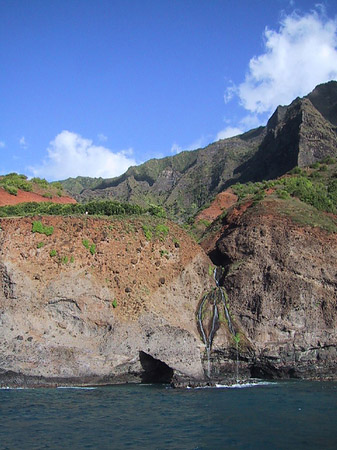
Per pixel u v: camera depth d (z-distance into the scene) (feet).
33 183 265.75
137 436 67.72
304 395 100.12
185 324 123.24
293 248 140.56
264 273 138.10
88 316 113.60
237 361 127.54
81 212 149.07
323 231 147.54
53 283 112.88
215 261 156.87
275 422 76.54
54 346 107.55
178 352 115.65
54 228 120.57
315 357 128.47
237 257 147.33
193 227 235.61
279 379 126.72
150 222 138.92
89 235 124.06
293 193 189.78
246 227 151.74
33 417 76.89
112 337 112.98
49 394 96.53
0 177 272.10
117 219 134.00
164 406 87.76
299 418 79.25
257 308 132.16
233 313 134.00
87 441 64.69
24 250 114.11
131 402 90.79
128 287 120.57
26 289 110.22
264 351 126.41
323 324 130.62
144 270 127.13
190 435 68.59
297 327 129.29
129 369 114.01
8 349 104.47
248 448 62.49
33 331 107.76
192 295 133.28
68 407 84.89
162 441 65.41
